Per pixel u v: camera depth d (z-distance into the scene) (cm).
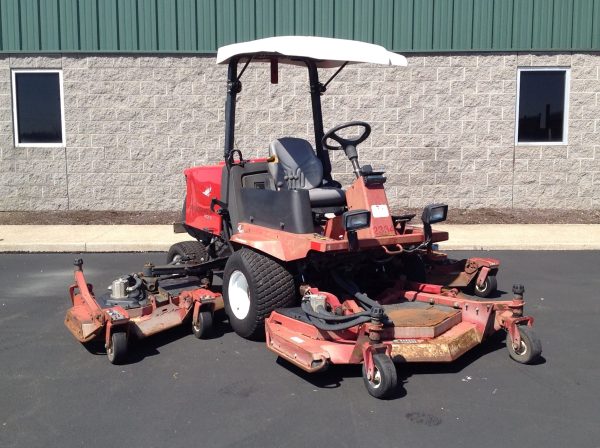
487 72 1173
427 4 1163
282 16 1175
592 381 445
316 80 619
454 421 384
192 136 1189
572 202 1202
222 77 1177
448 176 1194
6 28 1180
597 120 1188
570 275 769
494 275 656
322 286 541
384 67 1172
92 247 942
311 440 362
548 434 367
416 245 542
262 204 544
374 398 418
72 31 1175
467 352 504
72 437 368
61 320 606
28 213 1196
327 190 558
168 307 542
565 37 1173
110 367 480
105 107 1187
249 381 450
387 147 1188
